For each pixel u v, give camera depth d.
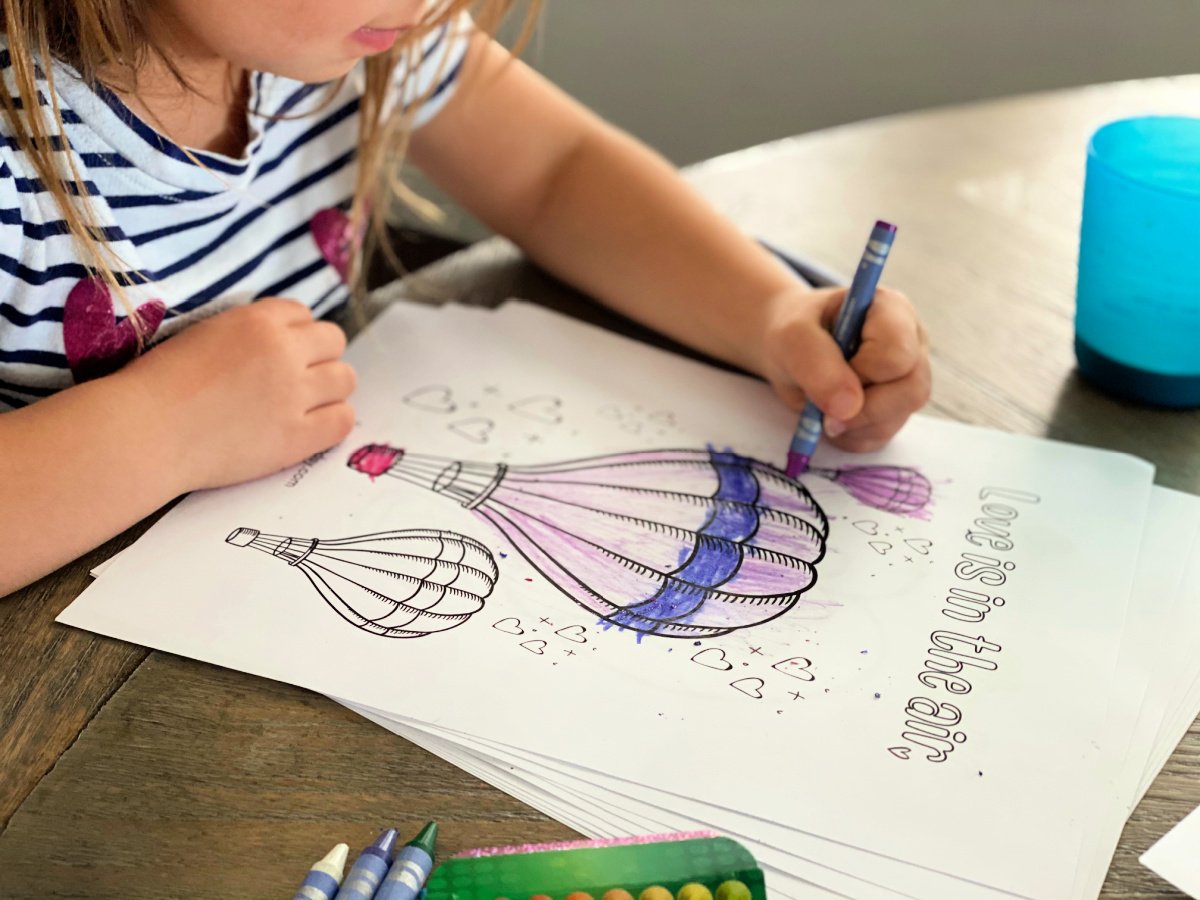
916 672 0.41
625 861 0.34
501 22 0.71
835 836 0.35
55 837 0.35
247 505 0.49
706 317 0.61
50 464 0.45
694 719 0.39
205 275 0.61
